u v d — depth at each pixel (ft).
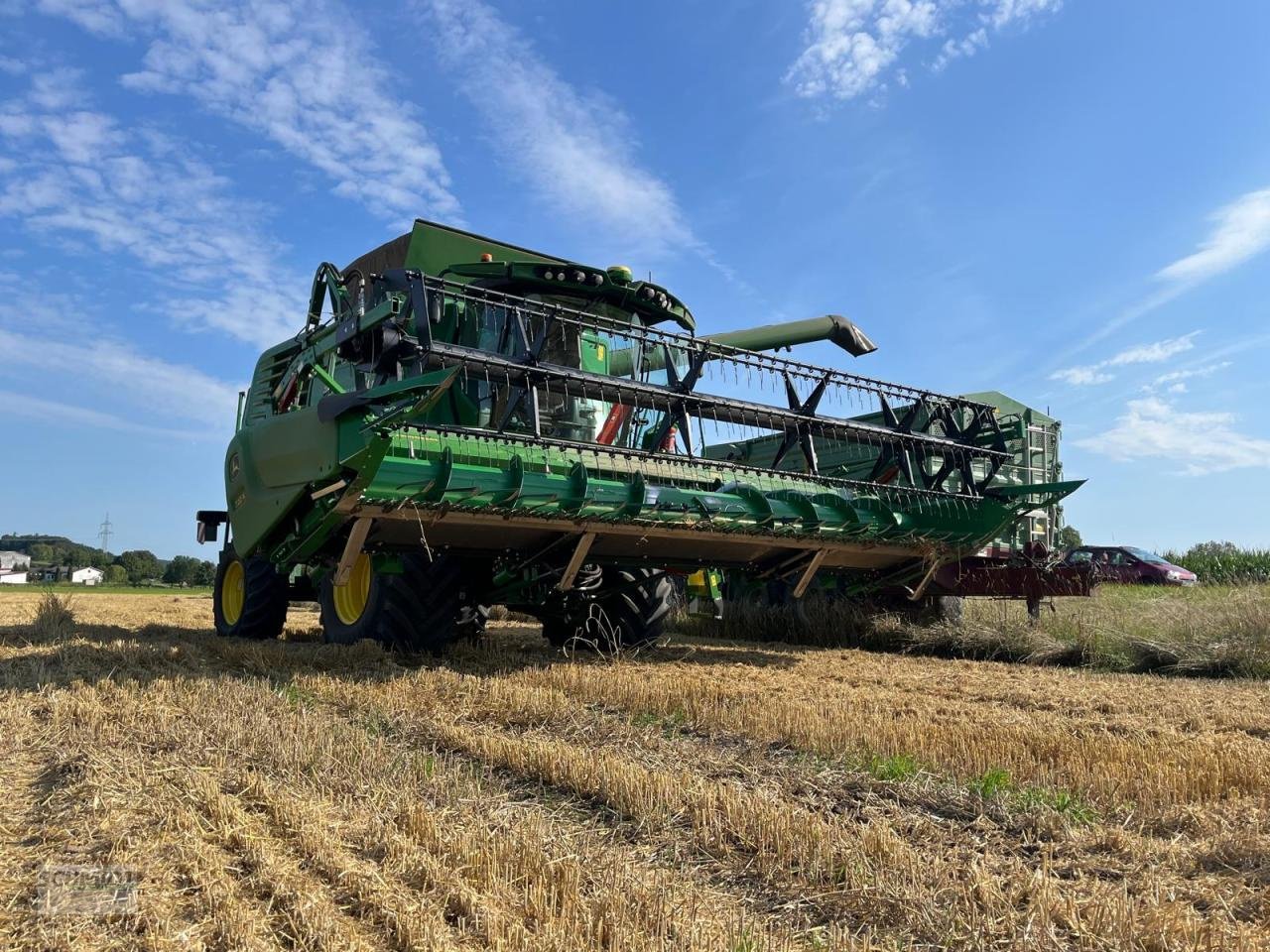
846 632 34.35
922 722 16.65
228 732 14.51
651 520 22.45
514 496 20.58
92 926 7.82
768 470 25.89
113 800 11.12
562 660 24.25
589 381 22.71
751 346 35.60
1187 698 21.18
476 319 25.08
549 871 9.10
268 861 9.22
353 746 13.66
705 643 33.99
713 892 9.09
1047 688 22.68
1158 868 9.66
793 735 15.44
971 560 33.58
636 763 13.61
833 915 8.60
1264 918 8.27
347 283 24.57
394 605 22.65
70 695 17.30
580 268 25.48
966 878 9.15
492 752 13.97
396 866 9.25
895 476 31.12
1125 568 63.36
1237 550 73.36
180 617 45.80
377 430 18.38
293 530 22.76
